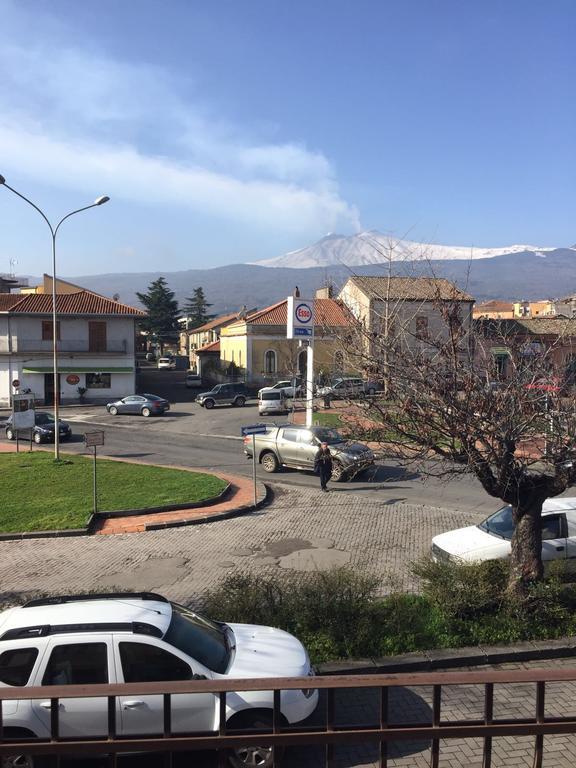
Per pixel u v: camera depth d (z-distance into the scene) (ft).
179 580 36.94
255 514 52.95
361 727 13.64
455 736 13.42
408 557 40.34
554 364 25.62
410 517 50.90
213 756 17.80
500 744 18.62
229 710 17.44
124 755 17.58
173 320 358.02
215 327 294.46
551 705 20.99
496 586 27.43
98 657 17.47
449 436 24.26
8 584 36.99
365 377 25.20
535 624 26.13
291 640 21.26
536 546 27.17
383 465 73.51
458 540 35.76
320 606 25.30
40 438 101.14
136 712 17.17
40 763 16.87
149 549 43.50
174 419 129.80
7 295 177.17
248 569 38.60
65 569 39.55
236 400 149.18
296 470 72.74
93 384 161.89
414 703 21.30
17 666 17.33
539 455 25.89
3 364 155.53
